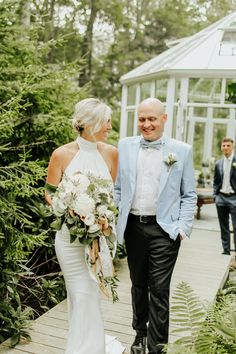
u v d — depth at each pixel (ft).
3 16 17.84
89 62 66.80
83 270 10.17
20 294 16.03
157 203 10.84
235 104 32.68
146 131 10.98
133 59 76.02
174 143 11.19
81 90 20.57
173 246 10.93
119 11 67.92
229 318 9.91
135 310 11.63
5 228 12.49
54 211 9.79
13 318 12.72
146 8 78.69
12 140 17.53
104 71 74.08
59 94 19.34
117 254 19.95
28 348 11.91
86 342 10.15
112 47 73.92
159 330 10.77
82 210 9.50
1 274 13.30
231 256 23.18
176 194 11.02
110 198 9.98
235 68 32.14
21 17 21.91
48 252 16.84
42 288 15.96
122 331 13.26
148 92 38.14
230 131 44.88
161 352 10.67
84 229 9.63
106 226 9.87
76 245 10.04
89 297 10.21
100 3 65.10
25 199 16.48
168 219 10.88
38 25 20.61
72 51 66.23
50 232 16.98
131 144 11.37
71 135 18.19
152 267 10.93
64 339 12.48
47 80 18.03
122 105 43.09
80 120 10.01
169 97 33.96
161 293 10.80
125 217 11.02
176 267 20.31
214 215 36.52
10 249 12.75
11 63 19.67
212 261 21.86
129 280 18.03
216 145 54.90
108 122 10.12
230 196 23.57
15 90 17.06
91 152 10.34
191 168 11.16
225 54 33.78
